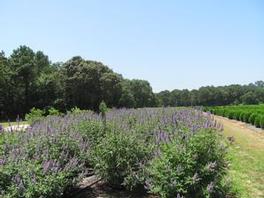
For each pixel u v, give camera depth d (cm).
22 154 711
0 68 5466
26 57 5875
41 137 814
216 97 13350
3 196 588
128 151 793
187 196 640
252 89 13850
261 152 1422
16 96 5625
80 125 1081
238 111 4166
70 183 736
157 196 754
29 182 621
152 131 998
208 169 645
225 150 724
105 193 794
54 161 707
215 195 668
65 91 5769
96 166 817
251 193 792
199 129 741
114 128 912
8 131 893
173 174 639
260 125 2917
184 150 660
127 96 6788
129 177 763
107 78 5922
